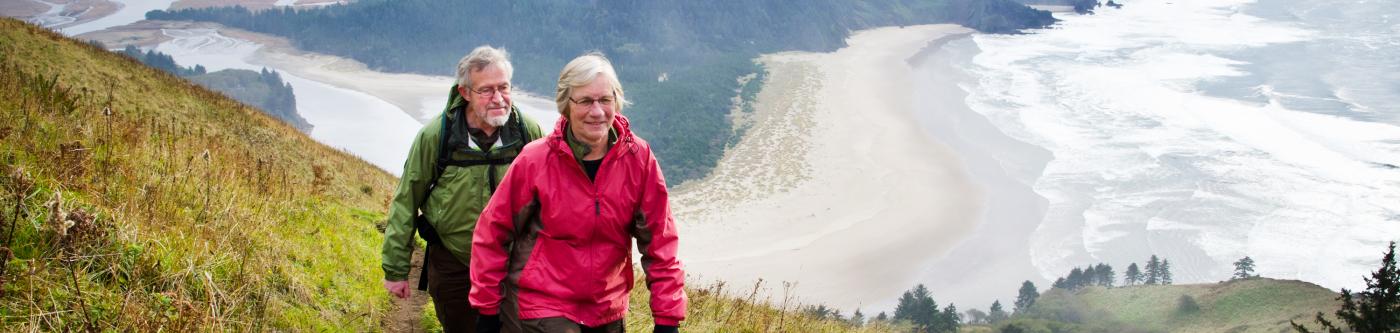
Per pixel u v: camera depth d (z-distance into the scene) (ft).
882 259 337.31
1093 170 471.62
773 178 506.89
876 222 388.98
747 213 423.23
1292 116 616.80
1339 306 235.20
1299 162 483.92
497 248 12.57
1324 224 379.96
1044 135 567.18
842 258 339.36
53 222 15.39
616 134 12.49
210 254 19.42
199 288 17.65
